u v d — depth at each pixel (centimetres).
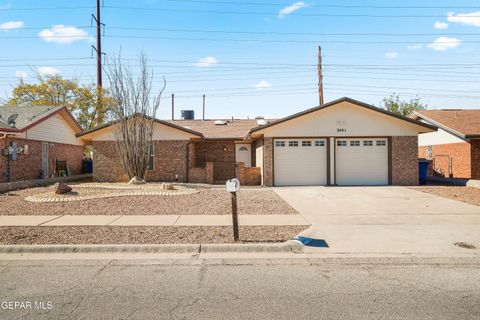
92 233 760
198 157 2303
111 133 1950
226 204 1145
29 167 1886
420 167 1864
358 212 1012
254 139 2138
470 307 415
